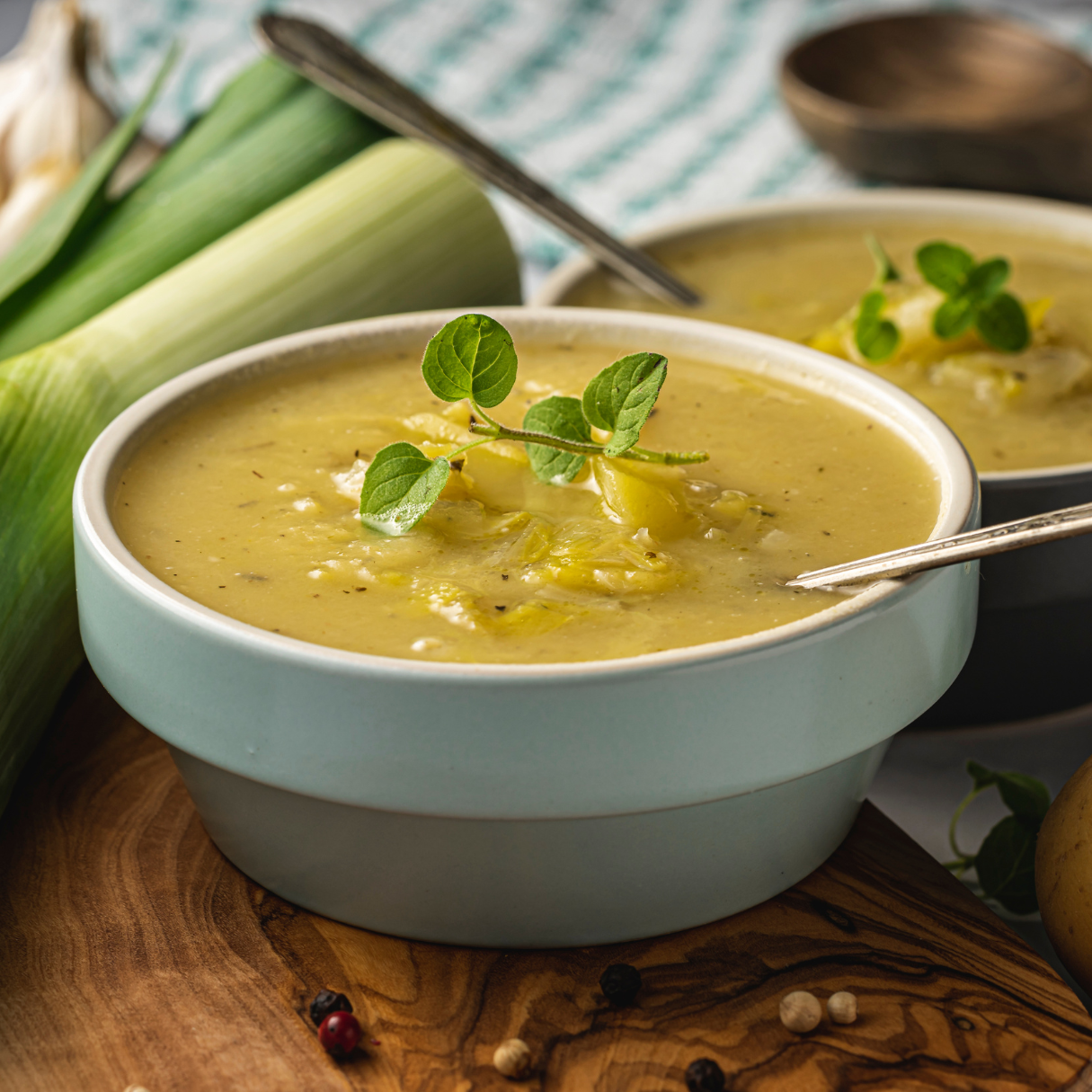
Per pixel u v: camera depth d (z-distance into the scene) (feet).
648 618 1.99
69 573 2.19
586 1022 1.98
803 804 2.02
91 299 2.48
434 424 2.14
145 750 2.18
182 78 3.94
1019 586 2.19
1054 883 2.05
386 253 2.52
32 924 2.04
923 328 2.34
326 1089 1.96
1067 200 3.38
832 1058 1.97
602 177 3.71
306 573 2.02
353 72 2.63
